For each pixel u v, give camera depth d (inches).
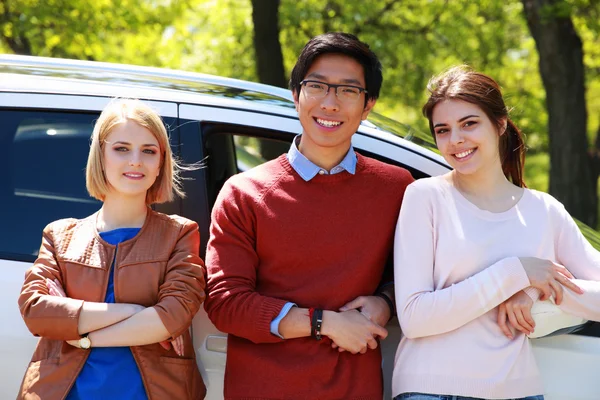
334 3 414.0
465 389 88.8
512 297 90.7
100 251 90.7
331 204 94.2
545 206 95.5
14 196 101.3
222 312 90.8
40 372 88.2
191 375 92.4
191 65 445.4
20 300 87.9
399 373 92.1
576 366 98.6
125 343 86.9
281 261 93.3
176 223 93.6
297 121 105.0
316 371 90.8
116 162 90.2
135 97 103.0
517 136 100.7
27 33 353.7
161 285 90.0
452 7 424.2
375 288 97.0
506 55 477.7
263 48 310.7
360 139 105.3
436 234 93.2
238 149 171.2
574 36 300.7
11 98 103.4
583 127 303.6
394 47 429.1
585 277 95.5
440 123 94.3
